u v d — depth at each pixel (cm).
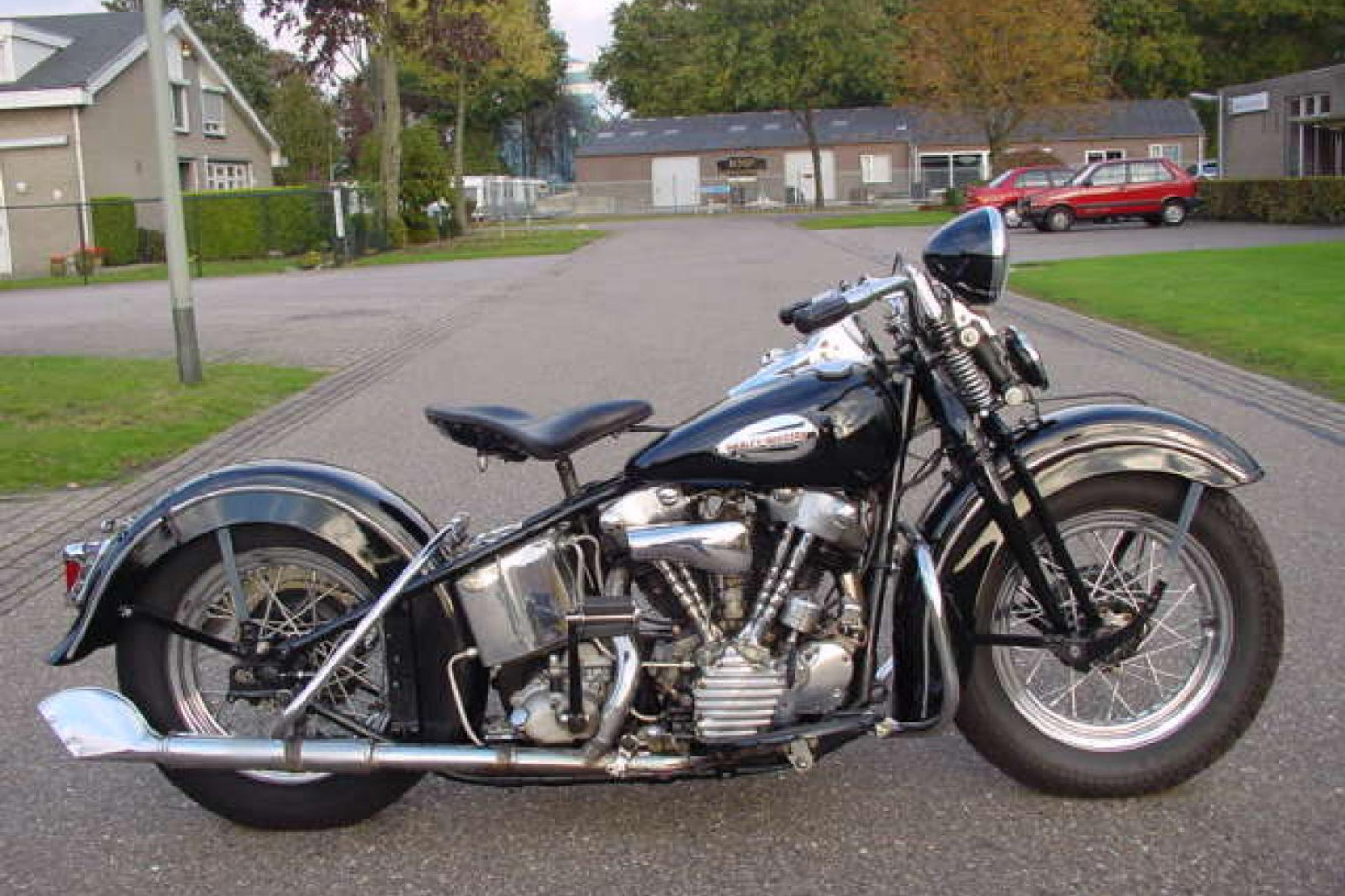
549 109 10031
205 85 4491
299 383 1195
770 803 385
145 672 370
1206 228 3222
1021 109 4569
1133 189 3366
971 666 368
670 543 342
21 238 3784
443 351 1387
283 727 353
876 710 361
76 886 350
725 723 343
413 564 357
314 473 371
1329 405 923
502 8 4509
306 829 375
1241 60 7206
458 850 364
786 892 335
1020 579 376
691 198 7225
